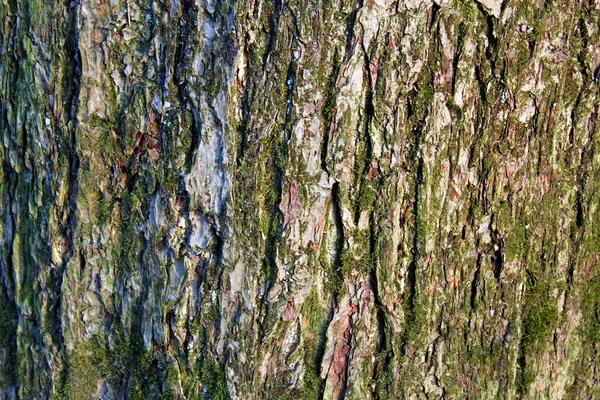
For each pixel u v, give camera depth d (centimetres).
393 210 91
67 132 93
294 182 90
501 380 95
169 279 92
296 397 93
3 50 96
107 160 93
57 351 97
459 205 92
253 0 88
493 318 94
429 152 90
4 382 102
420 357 93
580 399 99
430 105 90
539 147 93
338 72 89
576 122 94
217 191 90
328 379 93
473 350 94
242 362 92
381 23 88
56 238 96
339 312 92
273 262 91
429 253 92
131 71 91
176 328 93
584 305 98
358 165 90
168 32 90
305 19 88
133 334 95
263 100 89
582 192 96
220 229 91
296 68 89
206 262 92
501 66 91
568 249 96
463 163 92
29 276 98
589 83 94
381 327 92
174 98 90
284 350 92
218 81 89
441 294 93
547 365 97
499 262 94
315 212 90
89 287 95
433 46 89
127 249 94
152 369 95
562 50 92
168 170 91
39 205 96
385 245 91
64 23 92
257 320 92
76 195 94
